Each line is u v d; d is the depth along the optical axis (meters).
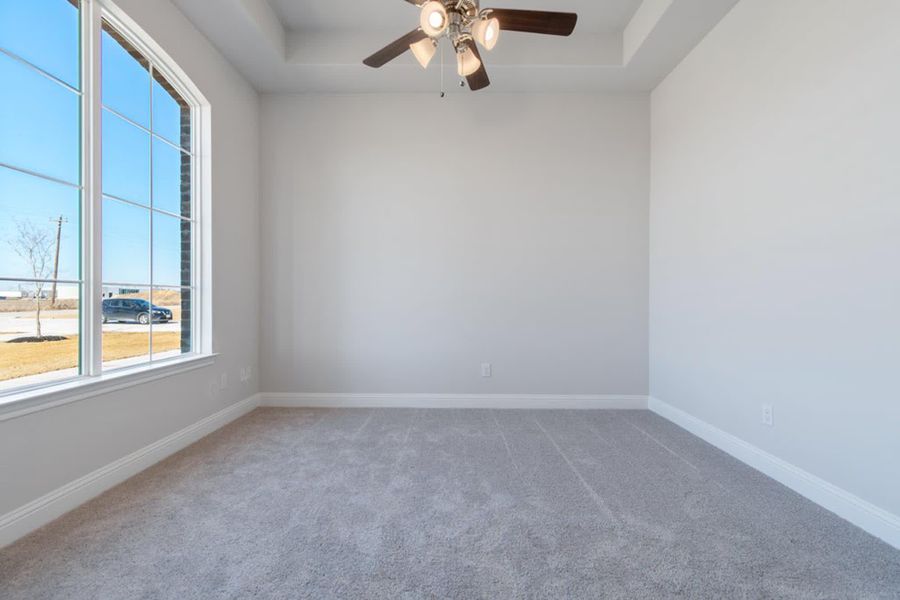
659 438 2.78
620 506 1.88
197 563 1.46
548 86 3.43
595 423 3.11
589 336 3.55
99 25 2.03
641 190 3.53
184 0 2.44
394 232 3.56
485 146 3.55
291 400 3.57
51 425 1.75
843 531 1.68
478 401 3.55
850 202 1.77
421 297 3.56
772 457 2.19
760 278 2.27
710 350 2.70
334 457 2.44
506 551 1.54
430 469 2.27
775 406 2.16
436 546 1.57
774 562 1.48
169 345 2.65
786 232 2.09
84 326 2.00
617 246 3.53
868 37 1.69
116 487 2.04
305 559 1.49
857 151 1.73
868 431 1.69
